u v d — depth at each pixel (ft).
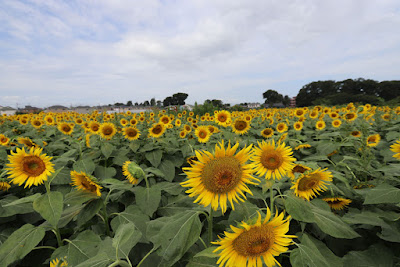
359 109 29.73
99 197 8.37
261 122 41.34
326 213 7.16
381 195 7.50
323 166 13.39
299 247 5.54
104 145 15.40
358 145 14.82
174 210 10.05
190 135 26.40
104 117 43.88
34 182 7.80
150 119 42.78
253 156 7.77
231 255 4.81
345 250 7.94
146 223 8.16
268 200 9.73
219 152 5.84
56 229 8.04
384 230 6.73
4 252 6.68
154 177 15.06
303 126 31.68
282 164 7.47
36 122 34.47
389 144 18.76
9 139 20.02
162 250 5.81
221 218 9.63
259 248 4.64
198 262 5.88
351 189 9.15
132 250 7.85
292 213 6.64
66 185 12.39
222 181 5.52
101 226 9.62
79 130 34.45
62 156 13.70
